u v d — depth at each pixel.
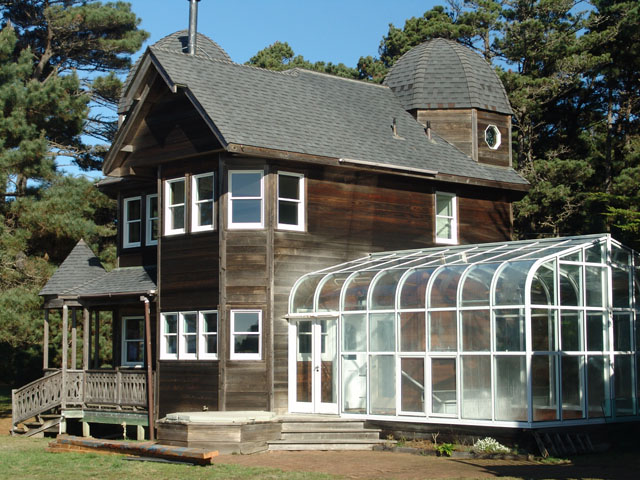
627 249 23.72
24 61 35.19
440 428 21.86
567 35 44.81
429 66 32.78
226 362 24.34
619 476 17.11
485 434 21.03
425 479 16.73
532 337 20.72
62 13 44.44
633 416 23.20
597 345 22.44
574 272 22.20
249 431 21.12
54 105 35.34
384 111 31.02
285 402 24.67
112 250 39.31
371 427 23.09
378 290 23.50
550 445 20.39
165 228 26.23
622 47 45.38
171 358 25.67
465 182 29.36
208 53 32.66
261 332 24.52
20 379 41.84
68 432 29.41
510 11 48.16
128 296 26.84
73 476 17.34
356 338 23.77
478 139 31.80
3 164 31.27
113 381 27.22
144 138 26.67
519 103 43.78
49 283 29.39
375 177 27.59
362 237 27.03
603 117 48.59
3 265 32.19
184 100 25.58
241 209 24.92
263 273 24.61
